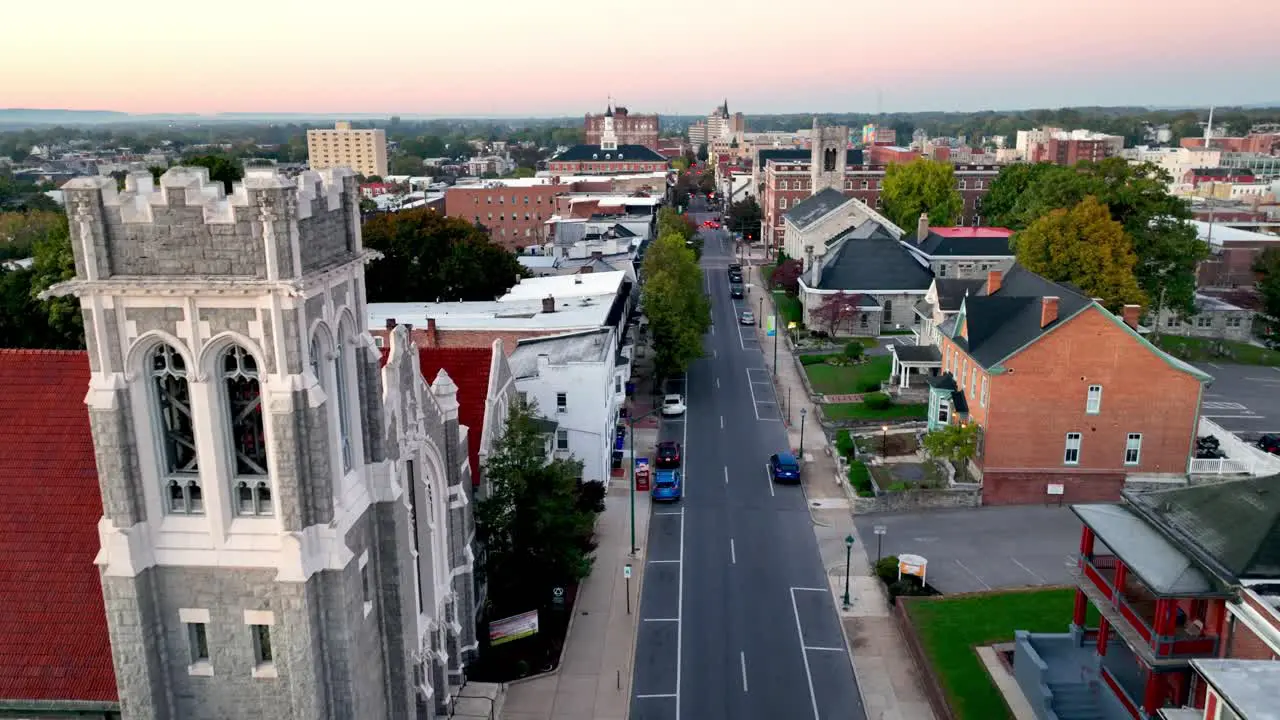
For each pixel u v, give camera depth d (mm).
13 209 175500
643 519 55875
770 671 40031
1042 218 85500
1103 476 56719
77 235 19906
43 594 24484
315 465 21359
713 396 81938
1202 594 30172
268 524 21641
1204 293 108562
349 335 23641
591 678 39375
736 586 47594
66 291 19844
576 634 42938
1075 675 37094
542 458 44781
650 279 83562
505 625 38656
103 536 21281
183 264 20172
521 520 41500
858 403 77562
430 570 32125
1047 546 51562
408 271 93438
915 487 58062
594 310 73250
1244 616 28828
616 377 72375
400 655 26000
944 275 113250
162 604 22078
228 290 19891
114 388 20547
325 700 22844
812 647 41938
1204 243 91375
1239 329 98500
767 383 86000
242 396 21547
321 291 21609
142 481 21422
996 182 155375
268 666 22422
